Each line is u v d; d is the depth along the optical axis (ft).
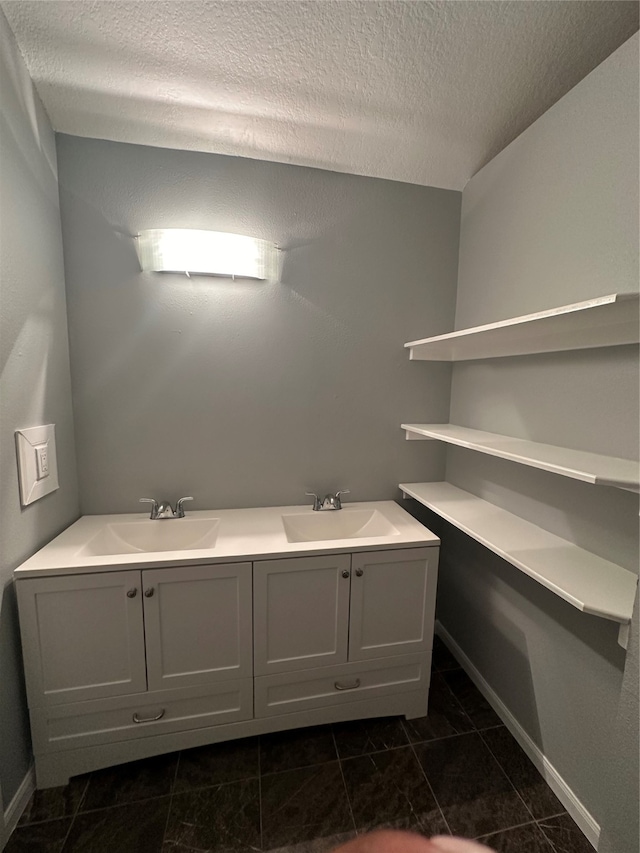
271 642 4.62
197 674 4.48
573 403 4.08
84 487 5.45
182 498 5.60
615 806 3.32
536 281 4.56
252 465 5.93
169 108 4.58
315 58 3.92
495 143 5.17
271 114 4.67
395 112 4.64
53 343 4.75
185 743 4.52
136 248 5.21
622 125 3.41
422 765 4.51
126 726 4.36
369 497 6.46
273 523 5.39
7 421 3.89
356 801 4.10
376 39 3.72
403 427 6.25
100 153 4.99
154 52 3.87
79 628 4.14
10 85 3.84
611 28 3.60
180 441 5.65
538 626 4.53
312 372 5.97
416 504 6.64
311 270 5.78
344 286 5.93
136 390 5.43
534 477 4.68
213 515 5.66
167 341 5.44
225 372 5.67
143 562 4.16
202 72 4.10
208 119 4.75
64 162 4.91
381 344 6.18
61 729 4.21
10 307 3.90
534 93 4.37
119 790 4.19
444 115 4.70
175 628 4.35
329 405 6.10
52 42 3.82
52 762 4.21
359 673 4.92
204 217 5.34
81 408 5.30
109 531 5.17
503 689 5.16
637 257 3.30
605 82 3.56
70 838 3.75
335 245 5.82
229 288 5.53
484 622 5.62
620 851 3.26
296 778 4.33
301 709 4.80
